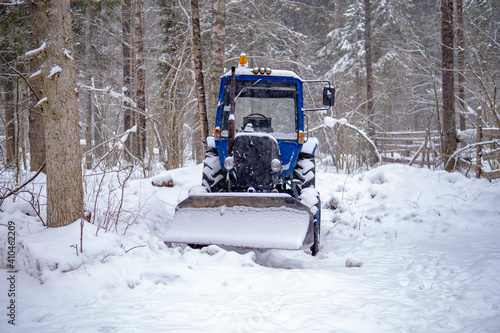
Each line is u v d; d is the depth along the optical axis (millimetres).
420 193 8438
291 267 4840
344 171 14602
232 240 4945
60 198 4727
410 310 3594
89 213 5090
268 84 6332
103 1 16078
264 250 5523
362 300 3789
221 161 6121
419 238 6348
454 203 7902
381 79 24500
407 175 9320
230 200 5156
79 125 4879
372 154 18062
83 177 6426
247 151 5520
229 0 16156
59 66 4617
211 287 4090
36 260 4117
